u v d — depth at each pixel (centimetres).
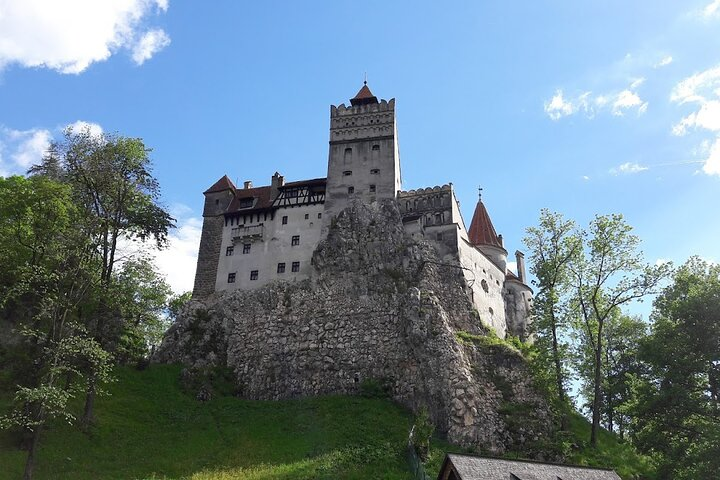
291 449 4900
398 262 6919
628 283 5384
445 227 7225
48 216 5112
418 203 7512
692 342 4581
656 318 5231
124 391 5825
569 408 5669
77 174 5528
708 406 4412
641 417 4631
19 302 5544
